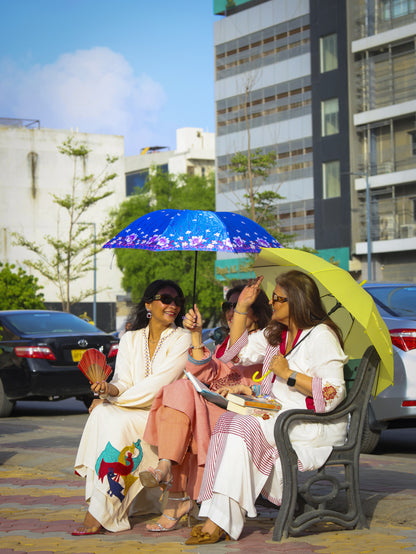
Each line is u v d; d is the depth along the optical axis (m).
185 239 4.95
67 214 77.94
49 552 4.09
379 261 46.84
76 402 16.55
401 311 8.11
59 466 7.00
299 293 4.53
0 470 7.13
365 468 6.66
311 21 51.00
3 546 4.23
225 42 58.19
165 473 4.43
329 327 4.55
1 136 76.12
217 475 4.25
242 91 56.69
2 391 12.98
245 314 5.11
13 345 12.88
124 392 4.95
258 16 55.56
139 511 5.09
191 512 4.83
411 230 45.19
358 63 48.31
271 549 4.08
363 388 4.53
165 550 4.12
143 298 5.18
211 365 5.01
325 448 4.41
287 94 53.47
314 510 4.41
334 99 49.59
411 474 6.23
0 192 76.06
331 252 49.09
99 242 55.78
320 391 4.32
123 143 80.19
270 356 4.85
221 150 58.72
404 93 45.81
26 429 10.43
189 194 65.44
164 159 97.25
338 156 49.06
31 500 5.60
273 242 5.29
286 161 53.25
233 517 4.25
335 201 49.12
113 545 4.27
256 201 39.31
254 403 4.39
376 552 3.98
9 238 75.88
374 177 46.44
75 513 5.12
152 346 5.14
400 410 7.62
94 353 4.94
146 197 65.94
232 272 46.00
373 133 47.34
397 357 7.68
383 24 46.88
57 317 13.84
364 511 4.89
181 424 4.47
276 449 4.40
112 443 4.66
